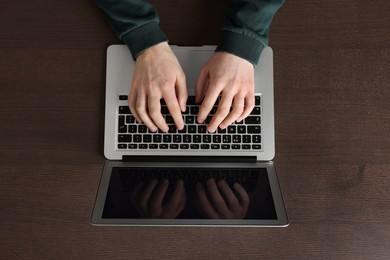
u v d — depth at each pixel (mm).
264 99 675
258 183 641
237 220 597
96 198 622
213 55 670
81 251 618
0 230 627
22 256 617
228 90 644
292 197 644
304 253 616
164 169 659
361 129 671
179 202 619
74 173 660
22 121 675
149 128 657
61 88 688
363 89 684
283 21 701
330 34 699
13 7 707
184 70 693
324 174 655
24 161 662
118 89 680
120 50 693
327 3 707
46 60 695
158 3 711
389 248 618
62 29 705
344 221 631
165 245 618
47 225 630
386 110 677
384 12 705
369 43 696
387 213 634
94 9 712
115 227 626
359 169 657
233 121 652
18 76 689
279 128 673
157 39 667
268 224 594
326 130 672
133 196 624
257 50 662
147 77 653
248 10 661
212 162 666
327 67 690
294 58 692
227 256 614
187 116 669
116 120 670
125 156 665
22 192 648
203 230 624
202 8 711
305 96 682
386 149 664
